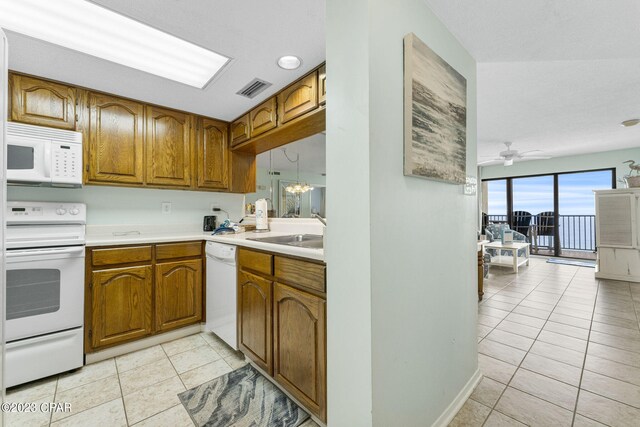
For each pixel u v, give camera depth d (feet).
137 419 4.60
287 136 7.91
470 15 4.40
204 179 9.00
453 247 4.86
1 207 3.14
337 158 3.51
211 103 7.99
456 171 4.64
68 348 5.91
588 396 5.12
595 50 5.50
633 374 5.80
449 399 4.66
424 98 3.83
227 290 6.70
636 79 8.38
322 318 4.09
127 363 6.31
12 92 6.15
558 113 11.27
